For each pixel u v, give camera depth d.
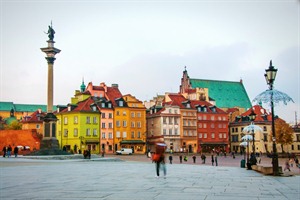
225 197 14.96
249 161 38.59
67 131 126.62
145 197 14.86
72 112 125.25
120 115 133.62
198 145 146.25
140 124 137.62
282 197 15.22
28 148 108.62
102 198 14.62
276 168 27.89
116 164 48.66
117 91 142.12
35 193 16.36
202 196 15.20
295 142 158.88
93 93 136.50
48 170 33.81
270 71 29.36
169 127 140.12
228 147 153.38
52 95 72.06
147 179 23.55
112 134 131.12
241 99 185.62
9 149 71.25
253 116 43.34
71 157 65.56
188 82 178.50
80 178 24.50
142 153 135.12
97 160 61.75
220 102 178.88
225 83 187.12
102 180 22.83
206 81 183.00
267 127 152.88
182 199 14.34
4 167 38.41
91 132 125.38
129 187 18.58
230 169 38.09
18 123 166.75
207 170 35.53
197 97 160.12
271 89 29.27
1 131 111.50
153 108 145.38
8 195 15.73
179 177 25.41
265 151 150.25
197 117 148.00
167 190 17.25
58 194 15.92
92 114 126.00
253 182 21.86
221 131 153.12
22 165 42.44
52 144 70.19
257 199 14.54
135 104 137.75
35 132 115.75
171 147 139.25
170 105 141.38
